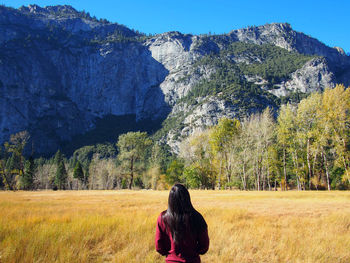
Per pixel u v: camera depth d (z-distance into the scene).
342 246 6.50
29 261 4.97
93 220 8.80
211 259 5.66
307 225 9.11
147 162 91.25
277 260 5.66
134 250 5.97
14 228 7.31
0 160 60.62
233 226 8.72
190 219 2.92
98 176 89.56
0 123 192.38
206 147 51.44
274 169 48.62
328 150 40.34
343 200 20.27
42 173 84.38
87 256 5.46
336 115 34.78
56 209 13.60
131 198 24.17
